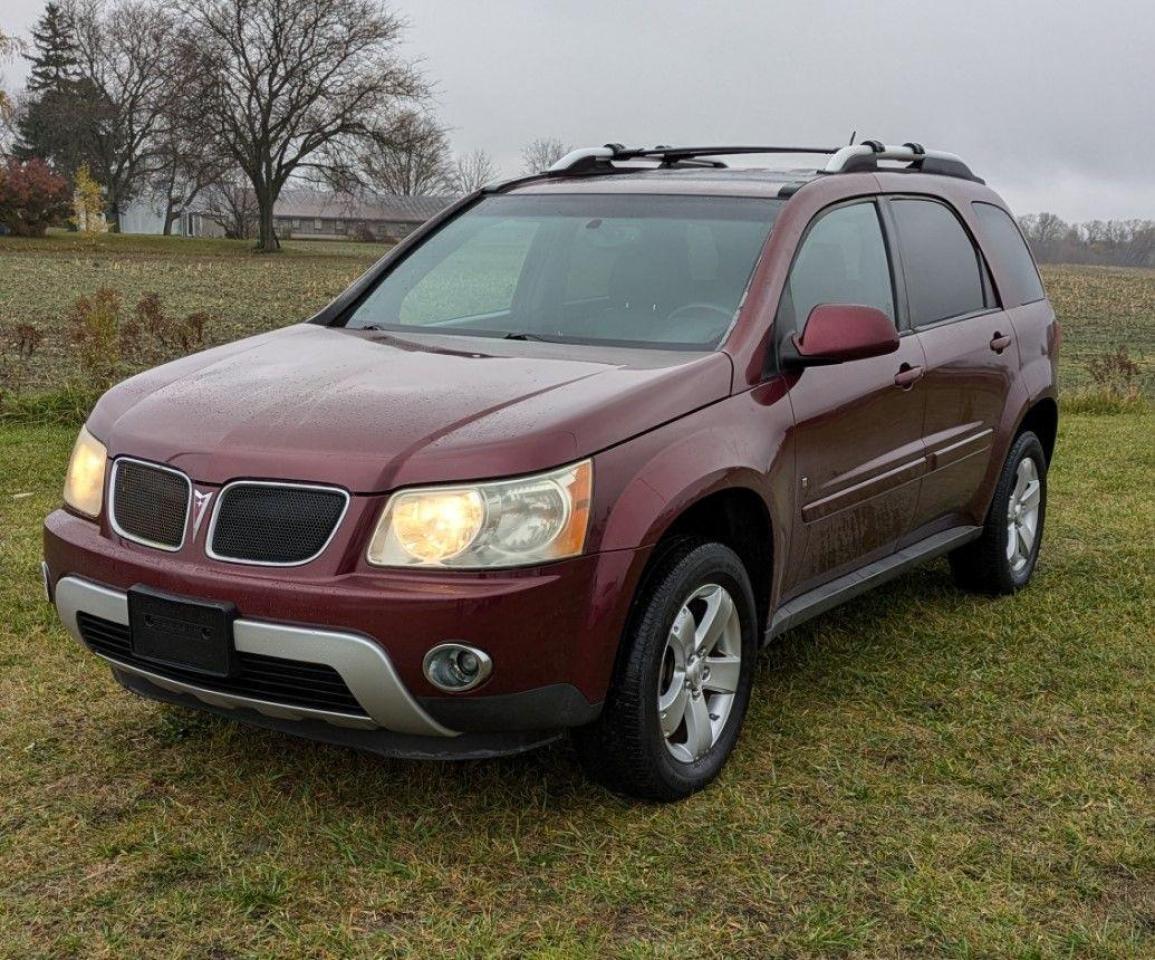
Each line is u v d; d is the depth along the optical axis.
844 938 2.83
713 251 4.11
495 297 4.36
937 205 5.10
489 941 2.82
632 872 3.13
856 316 3.78
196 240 89.62
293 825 3.36
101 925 2.88
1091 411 14.12
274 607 3.05
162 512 3.27
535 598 3.05
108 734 3.92
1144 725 4.10
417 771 3.68
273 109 73.00
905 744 3.93
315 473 3.09
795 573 3.99
